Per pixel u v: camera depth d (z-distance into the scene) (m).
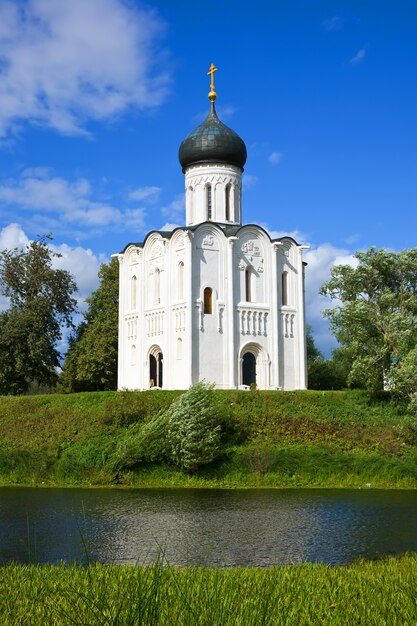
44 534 30.89
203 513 37.00
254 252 78.56
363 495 44.56
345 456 52.53
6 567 20.77
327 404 63.78
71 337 91.44
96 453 52.28
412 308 67.19
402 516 36.25
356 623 13.69
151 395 62.47
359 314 64.56
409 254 66.69
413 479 50.59
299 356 80.06
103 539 29.86
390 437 57.06
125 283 83.75
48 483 49.28
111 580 16.52
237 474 50.38
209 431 51.72
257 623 11.96
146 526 33.06
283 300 80.50
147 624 11.46
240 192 83.00
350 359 98.19
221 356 75.06
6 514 36.38
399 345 63.06
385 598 15.83
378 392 66.38
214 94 83.31
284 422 58.59
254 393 63.91
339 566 23.30
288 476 50.38
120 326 83.44
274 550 28.05
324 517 35.91
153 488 47.56
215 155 80.94
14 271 84.06
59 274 85.81
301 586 16.91
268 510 38.12
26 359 83.00
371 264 66.56
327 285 67.19
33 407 64.88
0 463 51.00
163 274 78.19
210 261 76.00
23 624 13.73
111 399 62.09
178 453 50.59
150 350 79.25
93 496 43.38
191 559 26.09
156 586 11.90
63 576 18.31
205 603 12.45
